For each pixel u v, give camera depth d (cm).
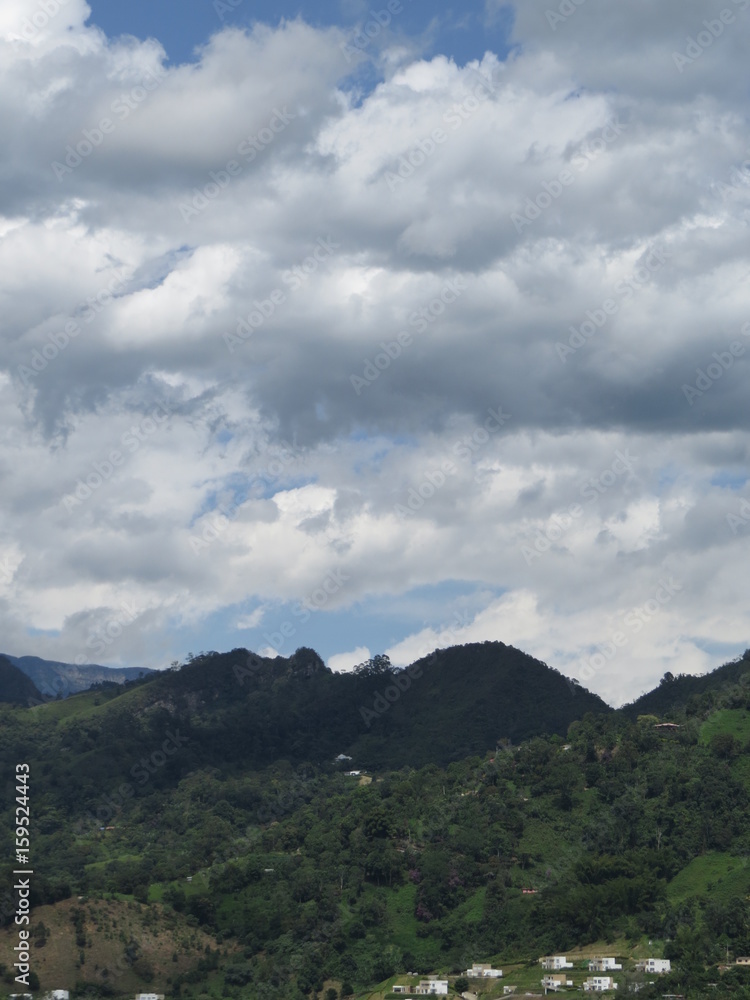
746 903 18250
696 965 16388
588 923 19012
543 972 17888
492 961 19062
